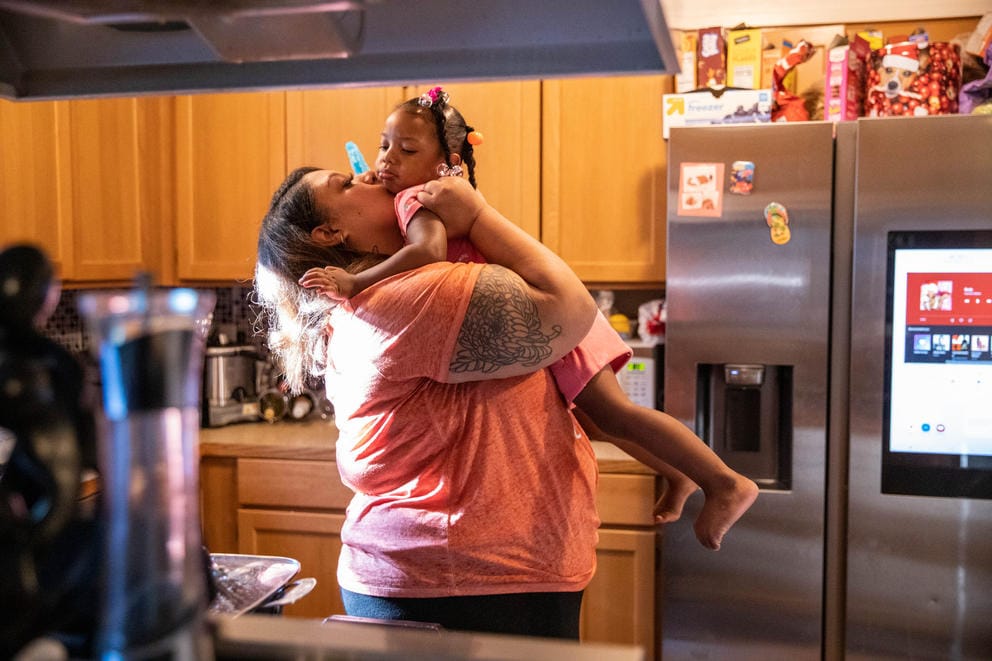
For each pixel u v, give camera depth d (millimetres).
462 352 1195
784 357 2246
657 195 2586
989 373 2133
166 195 2820
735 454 2350
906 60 2316
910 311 2166
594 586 2391
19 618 657
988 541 2145
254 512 2512
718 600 2285
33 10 814
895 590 2193
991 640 2146
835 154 2230
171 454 617
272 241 1412
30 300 666
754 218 2248
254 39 902
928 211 2143
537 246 1293
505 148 2652
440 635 722
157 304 607
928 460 2174
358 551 1306
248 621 753
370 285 1245
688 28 2719
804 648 2248
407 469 1276
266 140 2779
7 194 2295
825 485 2242
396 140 1441
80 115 2553
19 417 655
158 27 953
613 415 1433
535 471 1260
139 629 608
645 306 2631
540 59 943
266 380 2949
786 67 2449
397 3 899
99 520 744
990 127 2107
